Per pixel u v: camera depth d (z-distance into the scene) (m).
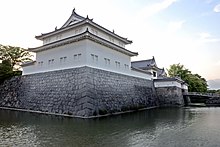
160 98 35.16
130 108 24.84
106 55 23.22
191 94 38.25
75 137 10.35
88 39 20.56
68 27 23.97
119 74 25.08
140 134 11.36
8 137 10.36
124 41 29.53
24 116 18.77
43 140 9.71
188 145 9.17
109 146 8.82
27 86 26.16
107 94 21.28
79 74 19.83
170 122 15.93
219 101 37.00
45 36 26.53
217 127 13.82
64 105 19.97
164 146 8.98
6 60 36.38
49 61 24.16
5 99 29.17
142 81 31.25
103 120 16.36
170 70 55.41
